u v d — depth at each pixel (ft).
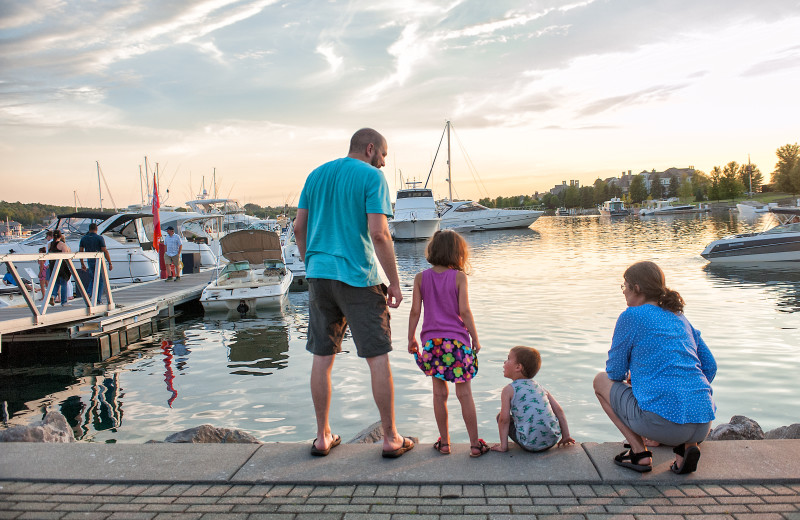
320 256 10.86
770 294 48.57
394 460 10.83
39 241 65.46
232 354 34.47
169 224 81.46
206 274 71.15
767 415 20.54
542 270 71.41
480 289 55.93
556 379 25.26
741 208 245.04
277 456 11.05
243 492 9.68
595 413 20.90
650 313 10.29
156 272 67.51
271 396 25.09
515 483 9.85
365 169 10.85
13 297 47.91
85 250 42.04
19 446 11.57
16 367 33.04
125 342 38.34
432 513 8.82
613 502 9.09
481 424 20.18
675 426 9.56
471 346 11.39
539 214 195.52
